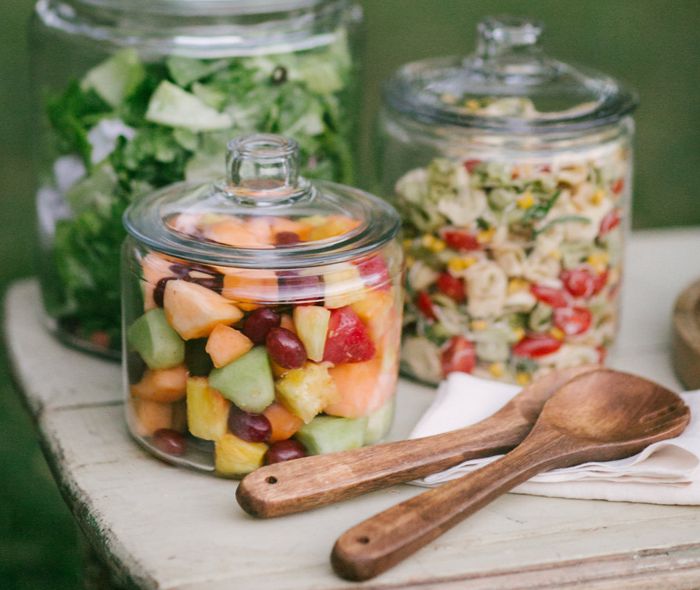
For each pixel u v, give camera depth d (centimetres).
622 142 131
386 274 112
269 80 132
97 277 137
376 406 115
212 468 111
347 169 145
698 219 304
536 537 102
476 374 132
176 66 129
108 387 133
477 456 109
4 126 299
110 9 131
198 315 104
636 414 114
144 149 130
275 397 107
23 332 149
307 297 105
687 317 140
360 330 108
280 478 101
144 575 95
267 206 112
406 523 94
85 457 116
